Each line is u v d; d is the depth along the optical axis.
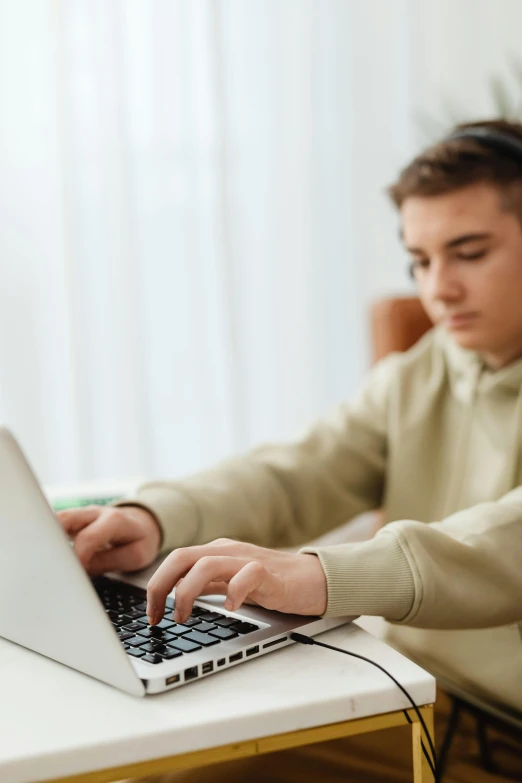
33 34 1.85
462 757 0.85
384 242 2.22
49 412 1.93
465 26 2.25
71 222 1.89
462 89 2.25
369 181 2.20
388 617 0.67
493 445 1.01
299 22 2.10
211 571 0.62
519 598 0.72
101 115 1.91
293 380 2.17
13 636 0.64
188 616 0.62
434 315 1.00
